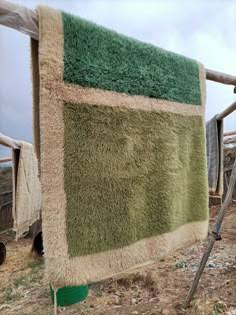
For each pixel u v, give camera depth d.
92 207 1.05
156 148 1.28
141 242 1.22
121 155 1.14
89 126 1.04
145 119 1.23
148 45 1.26
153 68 1.28
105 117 1.09
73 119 0.99
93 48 1.05
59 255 0.96
